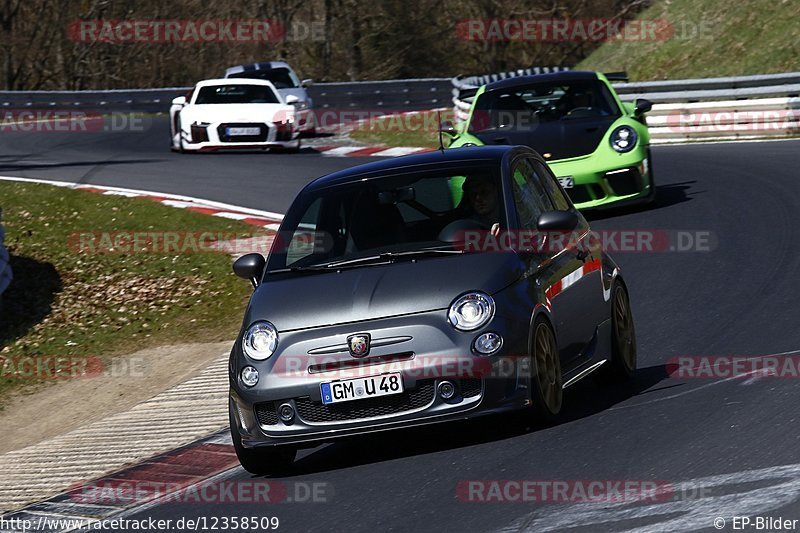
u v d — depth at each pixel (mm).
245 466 22922
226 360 35875
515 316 21609
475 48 182750
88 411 36281
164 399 32094
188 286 48406
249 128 81812
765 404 21938
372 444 23828
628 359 26344
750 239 41062
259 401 21641
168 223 58312
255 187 66500
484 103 51094
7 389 40219
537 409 21844
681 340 29656
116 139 98562
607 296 25828
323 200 25266
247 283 47781
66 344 44312
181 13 185500
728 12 113125
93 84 184125
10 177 76438
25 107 123188
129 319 45969
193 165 77250
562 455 20312
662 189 54719
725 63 107375
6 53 181500
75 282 51031
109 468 26109
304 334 21812
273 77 98938
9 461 28469
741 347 27703
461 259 22719
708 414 21781
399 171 25281
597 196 48156
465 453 21422
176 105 85562
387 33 181375
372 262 23328
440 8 182750
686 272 37750
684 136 74562
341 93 113250
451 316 21469
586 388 26266
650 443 20328
